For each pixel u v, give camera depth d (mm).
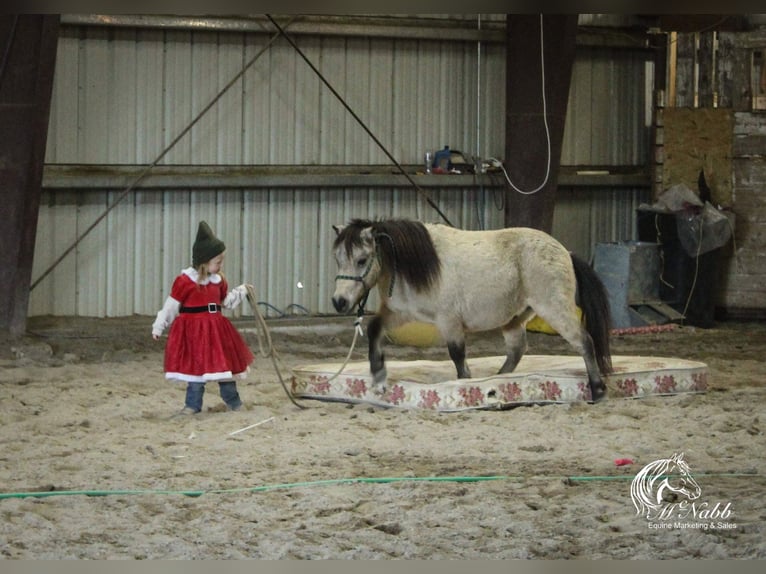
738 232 16312
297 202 15031
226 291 9008
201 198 14586
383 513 6195
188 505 6355
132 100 14289
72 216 14031
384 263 8953
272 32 14586
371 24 15008
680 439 8133
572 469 7277
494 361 10273
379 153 15461
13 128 12445
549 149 14125
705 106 16469
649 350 13406
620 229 16781
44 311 14008
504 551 5582
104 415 8969
